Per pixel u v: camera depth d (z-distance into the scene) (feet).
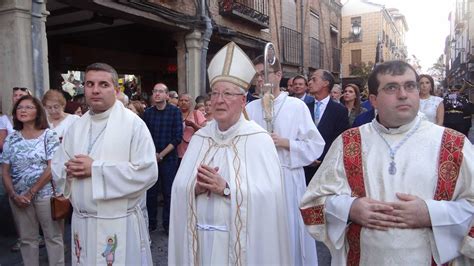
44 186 11.86
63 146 9.73
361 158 6.51
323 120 14.43
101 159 8.98
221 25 33.40
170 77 42.29
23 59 17.74
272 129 11.40
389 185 6.15
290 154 11.00
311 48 54.13
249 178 7.96
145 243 9.67
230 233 7.73
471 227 5.90
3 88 17.94
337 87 24.00
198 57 29.66
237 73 8.19
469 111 25.76
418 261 5.85
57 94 15.51
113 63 36.88
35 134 12.42
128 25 29.96
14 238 16.29
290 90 18.48
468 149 6.09
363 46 93.61
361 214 6.10
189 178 8.27
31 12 17.97
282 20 45.42
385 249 5.98
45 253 14.80
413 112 6.18
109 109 9.41
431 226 5.83
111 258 8.91
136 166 9.09
